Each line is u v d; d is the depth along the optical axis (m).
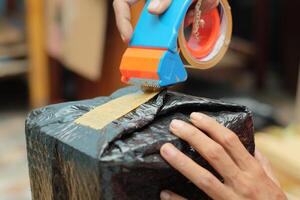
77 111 0.76
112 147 0.65
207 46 0.77
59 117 0.75
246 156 0.69
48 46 2.44
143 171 0.65
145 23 0.75
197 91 2.97
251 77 3.17
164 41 0.72
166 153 0.65
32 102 2.65
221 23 0.78
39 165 0.75
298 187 1.21
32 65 2.54
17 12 3.07
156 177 0.66
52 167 0.71
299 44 2.98
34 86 2.58
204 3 0.75
